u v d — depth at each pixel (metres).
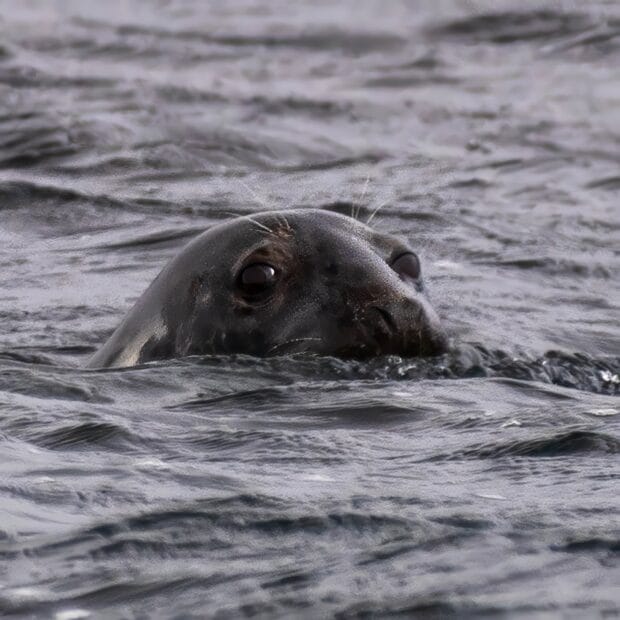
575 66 88.12
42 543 18.28
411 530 18.70
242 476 21.36
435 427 24.77
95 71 83.69
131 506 19.67
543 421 24.81
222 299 29.83
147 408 26.30
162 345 30.38
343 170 62.38
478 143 69.06
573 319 39.50
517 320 38.81
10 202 54.47
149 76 82.81
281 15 107.69
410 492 20.44
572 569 17.30
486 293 42.09
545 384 28.84
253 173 61.19
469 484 20.98
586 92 81.00
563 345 36.06
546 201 57.94
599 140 69.88
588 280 44.91
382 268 29.48
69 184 57.25
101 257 47.09
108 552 18.03
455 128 72.38
